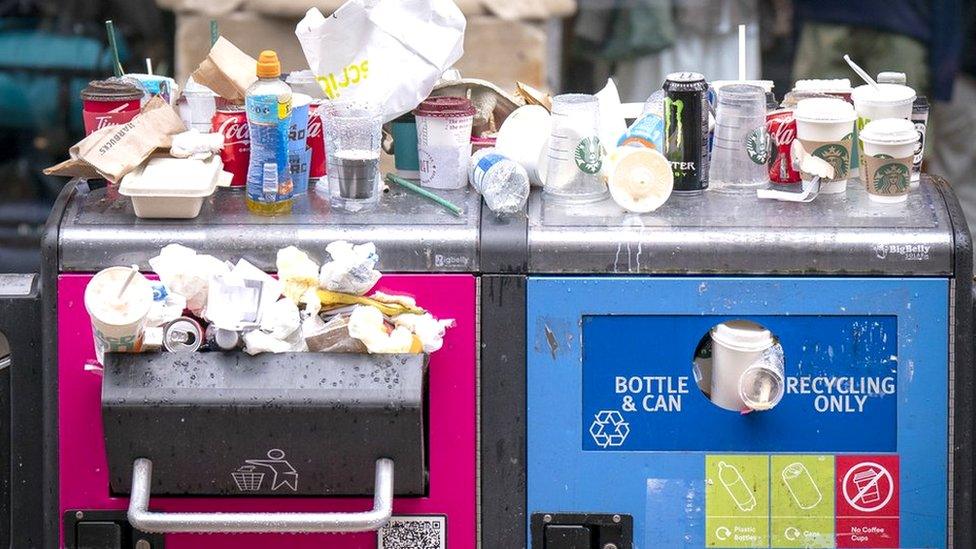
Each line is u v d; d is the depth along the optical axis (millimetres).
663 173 10203
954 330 9758
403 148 11000
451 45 10734
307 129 10625
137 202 10016
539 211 10188
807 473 9906
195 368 9586
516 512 10008
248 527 9422
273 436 9586
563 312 9836
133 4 16797
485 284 9836
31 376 10117
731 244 9758
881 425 9859
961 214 10000
